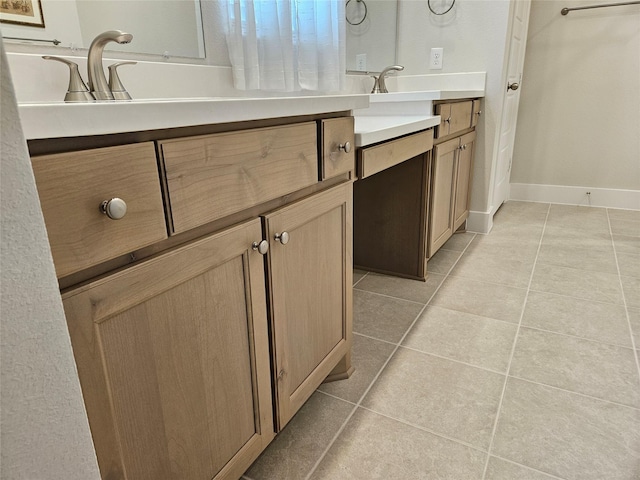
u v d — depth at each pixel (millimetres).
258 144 787
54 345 421
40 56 896
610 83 3070
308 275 1046
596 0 2965
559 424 1182
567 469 1040
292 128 875
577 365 1435
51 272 413
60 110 473
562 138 3314
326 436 1156
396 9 2627
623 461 1060
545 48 3182
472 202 2775
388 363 1466
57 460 438
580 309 1800
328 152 1016
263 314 896
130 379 634
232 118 696
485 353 1512
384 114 2035
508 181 3461
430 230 2057
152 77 1163
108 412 608
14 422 393
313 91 1836
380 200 2084
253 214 834
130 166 568
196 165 666
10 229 372
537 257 2369
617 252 2416
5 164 363
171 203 635
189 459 775
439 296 1940
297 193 959
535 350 1521
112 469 630
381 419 1214
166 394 702
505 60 2500
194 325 731
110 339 595
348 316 1300
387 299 1920
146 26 1167
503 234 2752
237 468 901
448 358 1487
